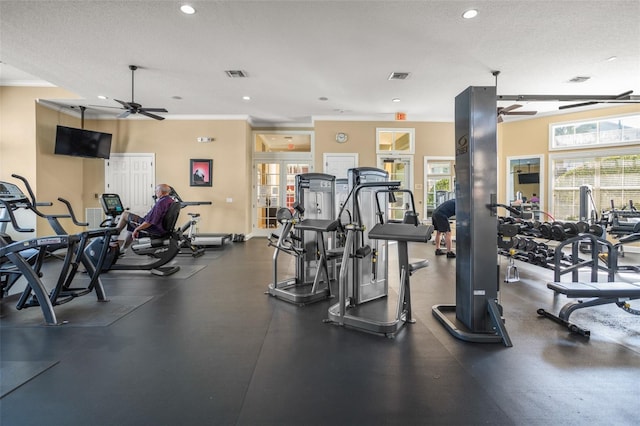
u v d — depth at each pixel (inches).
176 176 319.0
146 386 72.4
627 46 165.0
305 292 145.6
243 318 115.6
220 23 144.6
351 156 326.0
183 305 129.9
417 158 328.5
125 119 315.3
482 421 61.1
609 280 148.9
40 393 69.4
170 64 188.9
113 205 264.2
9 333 101.7
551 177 292.8
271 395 69.2
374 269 137.8
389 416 62.6
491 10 134.5
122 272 189.6
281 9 134.4
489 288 98.8
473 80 214.4
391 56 178.7
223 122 318.7
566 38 157.3
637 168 257.4
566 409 64.5
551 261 169.9
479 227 98.4
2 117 253.1
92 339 97.2
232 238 309.6
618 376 76.6
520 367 80.9
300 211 149.1
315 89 235.1
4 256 120.6
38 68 194.1
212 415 62.6
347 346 93.0
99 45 164.6
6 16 138.1
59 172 280.1
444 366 81.4
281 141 380.8
